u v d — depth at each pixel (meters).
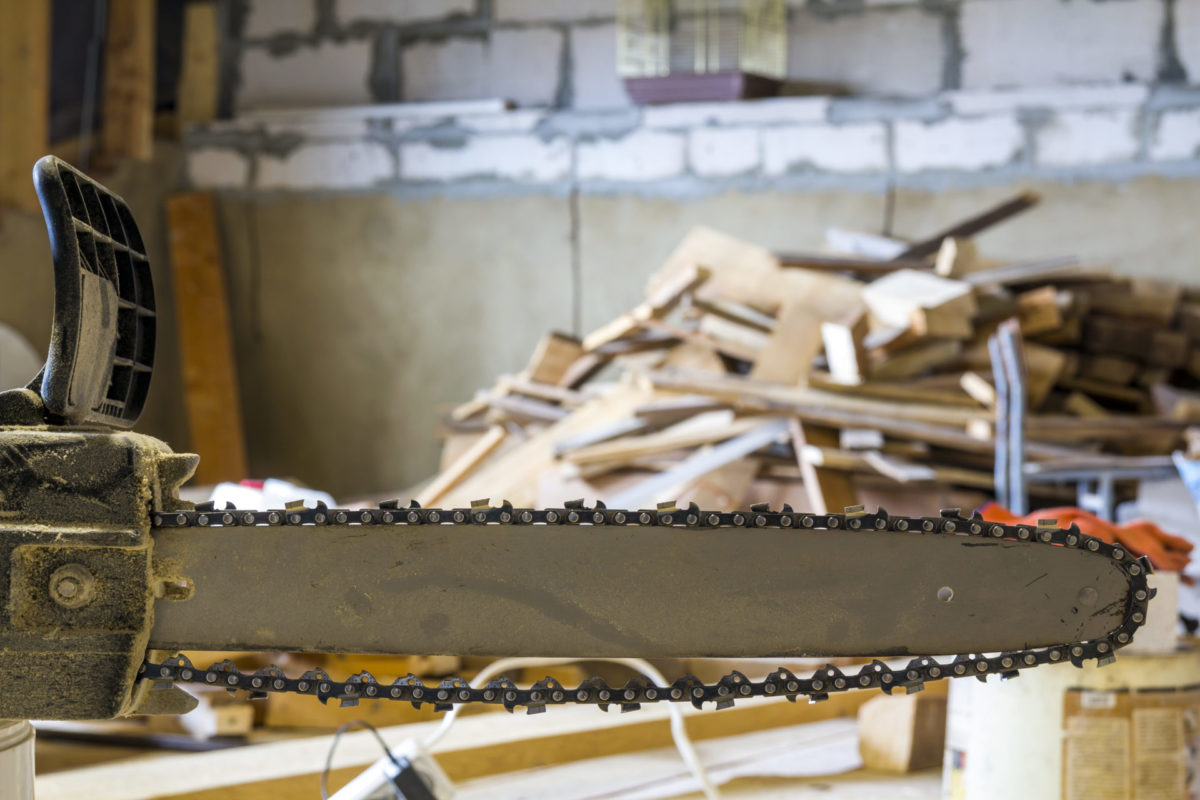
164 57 6.61
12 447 1.02
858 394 3.80
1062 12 5.49
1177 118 5.16
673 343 4.54
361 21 6.41
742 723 2.65
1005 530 1.08
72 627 1.02
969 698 1.89
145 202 6.31
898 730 2.41
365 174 6.24
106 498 1.03
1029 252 5.36
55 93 5.87
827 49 5.80
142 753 2.57
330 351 6.36
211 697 2.62
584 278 5.95
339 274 6.31
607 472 3.87
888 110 5.49
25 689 1.02
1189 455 3.61
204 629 1.05
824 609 1.06
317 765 2.12
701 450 3.76
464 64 6.28
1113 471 3.35
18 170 5.28
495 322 6.10
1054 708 1.77
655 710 2.57
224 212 6.46
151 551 1.04
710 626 1.06
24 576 1.01
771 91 5.75
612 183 5.88
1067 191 5.30
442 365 6.20
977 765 1.84
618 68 6.05
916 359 4.00
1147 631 1.82
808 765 2.45
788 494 3.67
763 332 4.25
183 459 1.09
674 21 5.96
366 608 1.05
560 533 1.05
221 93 6.61
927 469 3.40
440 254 6.16
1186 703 1.79
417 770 1.65
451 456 5.16
